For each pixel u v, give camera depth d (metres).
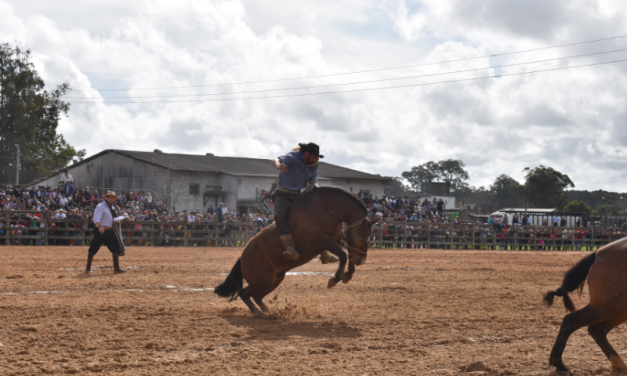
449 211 54.38
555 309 9.57
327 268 15.80
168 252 20.89
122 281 12.15
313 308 9.38
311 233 8.35
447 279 13.69
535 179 89.25
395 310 9.24
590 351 6.70
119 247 13.64
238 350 6.45
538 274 15.26
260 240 8.74
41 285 11.27
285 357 6.18
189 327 7.62
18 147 48.62
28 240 23.48
